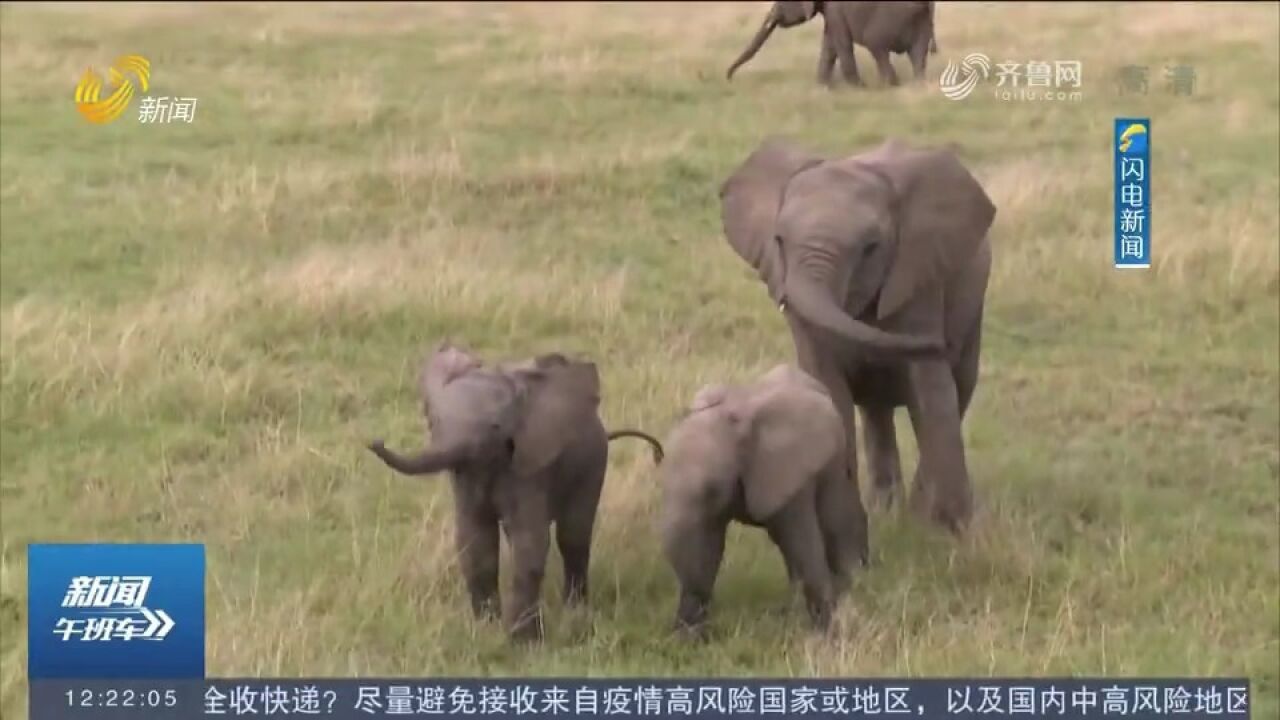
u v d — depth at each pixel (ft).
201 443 47.24
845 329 36.60
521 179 72.43
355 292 56.65
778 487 34.32
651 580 38.60
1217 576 39.34
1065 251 64.80
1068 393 53.01
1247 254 63.00
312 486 44.34
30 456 46.57
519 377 34.99
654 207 71.10
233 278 59.67
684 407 48.47
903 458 47.21
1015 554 39.19
